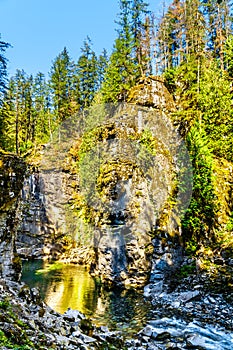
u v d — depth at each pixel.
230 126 29.67
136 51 40.47
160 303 18.25
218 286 18.50
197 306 17.02
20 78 51.47
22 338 7.29
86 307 17.59
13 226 12.87
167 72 33.72
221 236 23.34
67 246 33.69
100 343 9.94
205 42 37.28
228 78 35.06
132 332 13.60
